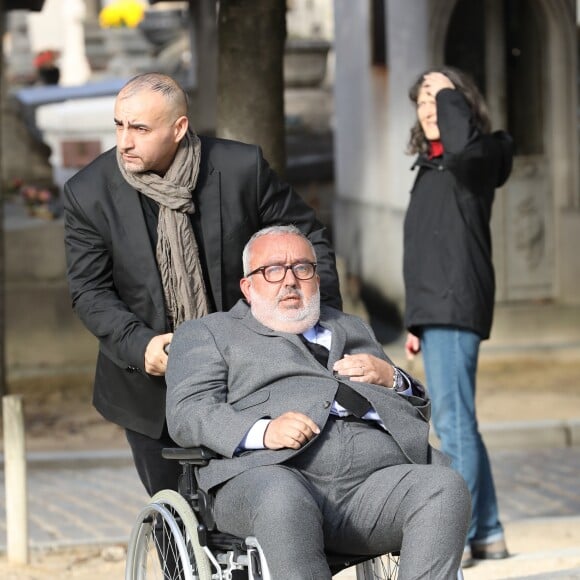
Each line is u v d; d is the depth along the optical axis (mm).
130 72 40844
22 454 10789
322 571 6445
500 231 20688
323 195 30641
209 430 6926
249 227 7691
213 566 6980
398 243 21219
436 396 9875
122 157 7391
